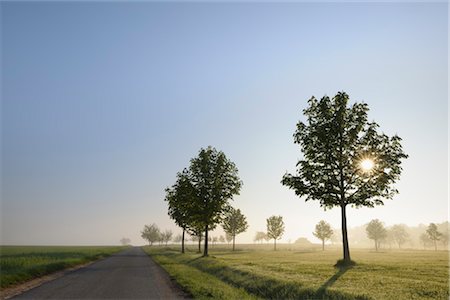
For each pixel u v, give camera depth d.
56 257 50.38
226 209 55.09
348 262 32.50
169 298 16.30
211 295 17.22
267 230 115.38
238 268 28.77
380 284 19.41
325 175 35.03
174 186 57.78
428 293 16.81
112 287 20.12
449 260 43.12
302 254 71.00
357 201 33.69
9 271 25.81
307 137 36.00
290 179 36.00
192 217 54.09
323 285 18.88
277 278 21.45
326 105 35.69
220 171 55.03
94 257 55.69
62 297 16.56
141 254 78.00
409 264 34.16
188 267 36.59
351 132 34.38
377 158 33.47
